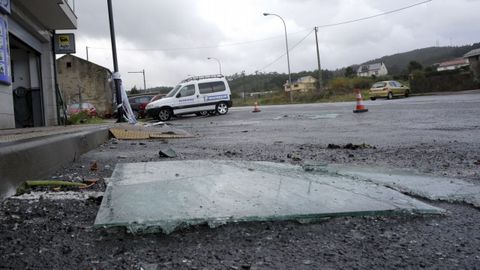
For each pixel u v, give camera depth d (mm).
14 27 10586
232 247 2033
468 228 2326
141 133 8836
